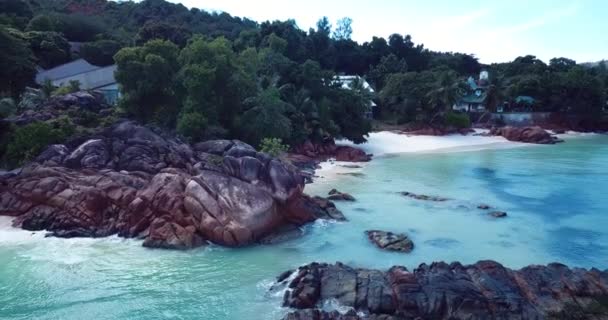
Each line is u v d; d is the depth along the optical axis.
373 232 32.84
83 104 51.16
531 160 65.94
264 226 32.09
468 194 45.16
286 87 66.38
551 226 36.00
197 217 31.34
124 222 32.53
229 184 32.53
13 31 65.75
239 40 86.38
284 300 23.12
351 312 21.55
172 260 28.55
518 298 22.34
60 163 37.34
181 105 50.84
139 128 41.00
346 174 53.94
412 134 86.94
